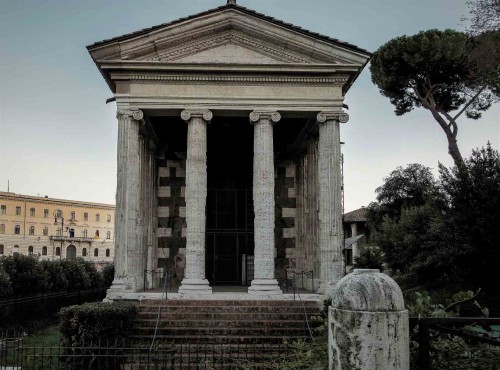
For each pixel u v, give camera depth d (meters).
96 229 115.00
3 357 15.00
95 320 13.95
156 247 26.73
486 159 26.25
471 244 24.72
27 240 101.38
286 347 12.98
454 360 4.55
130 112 21.00
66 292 29.19
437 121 38.31
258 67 21.17
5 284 21.97
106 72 21.39
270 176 21.12
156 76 21.19
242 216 28.28
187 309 18.34
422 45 36.06
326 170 21.17
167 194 27.38
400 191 49.59
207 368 12.27
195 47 21.53
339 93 21.52
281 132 27.09
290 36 21.39
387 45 38.16
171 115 22.05
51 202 106.31
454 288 27.27
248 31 21.53
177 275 26.53
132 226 20.38
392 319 3.43
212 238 28.02
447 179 26.53
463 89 37.47
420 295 5.44
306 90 21.53
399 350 3.41
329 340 3.68
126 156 20.69
